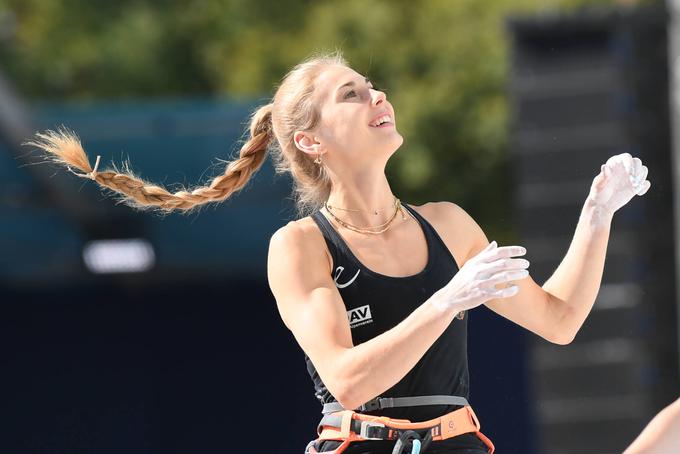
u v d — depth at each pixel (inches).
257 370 1261.1
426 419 382.0
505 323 995.9
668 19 894.4
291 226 398.0
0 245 1211.2
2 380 1295.5
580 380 902.4
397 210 404.8
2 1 1737.2
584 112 916.0
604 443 895.7
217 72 1648.6
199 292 1279.5
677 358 892.6
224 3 1668.3
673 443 384.8
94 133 1147.9
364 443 381.1
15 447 1288.1
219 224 1190.3
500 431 994.7
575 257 418.3
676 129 888.3
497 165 1537.9
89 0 1697.8
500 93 1545.3
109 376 1285.7
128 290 1278.3
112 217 1182.3
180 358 1284.4
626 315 898.1
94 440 1283.2
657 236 897.5
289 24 1643.7
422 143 1536.7
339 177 402.3
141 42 1667.1
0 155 1102.4
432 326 345.1
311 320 373.7
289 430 1254.9
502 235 1541.6
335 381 357.1
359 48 1577.3
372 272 388.5
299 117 410.9
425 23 1578.5
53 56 1679.4
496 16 1557.6
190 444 1272.1
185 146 1159.0
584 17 916.6
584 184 910.4
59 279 1274.6
